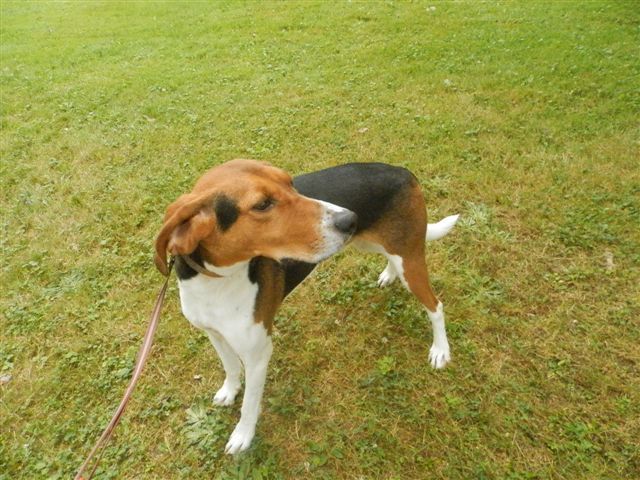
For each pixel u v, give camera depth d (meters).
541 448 0.79
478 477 0.77
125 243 1.25
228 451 0.82
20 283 1.15
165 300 1.08
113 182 1.46
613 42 1.99
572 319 0.97
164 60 2.38
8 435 0.87
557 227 1.15
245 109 1.79
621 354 0.90
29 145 1.70
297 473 0.80
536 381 0.88
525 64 1.88
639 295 0.99
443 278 1.07
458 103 1.67
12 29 3.28
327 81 1.94
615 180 1.26
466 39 2.18
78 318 1.06
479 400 0.86
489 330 0.97
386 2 2.83
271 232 0.60
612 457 0.77
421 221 0.83
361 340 0.98
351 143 1.52
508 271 1.08
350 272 1.12
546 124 1.50
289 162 1.47
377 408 0.87
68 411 0.90
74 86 2.15
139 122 1.79
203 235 0.57
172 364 0.97
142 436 0.86
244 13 2.99
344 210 0.63
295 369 0.95
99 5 3.72
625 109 1.54
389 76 1.91
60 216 1.34
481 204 1.25
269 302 0.72
